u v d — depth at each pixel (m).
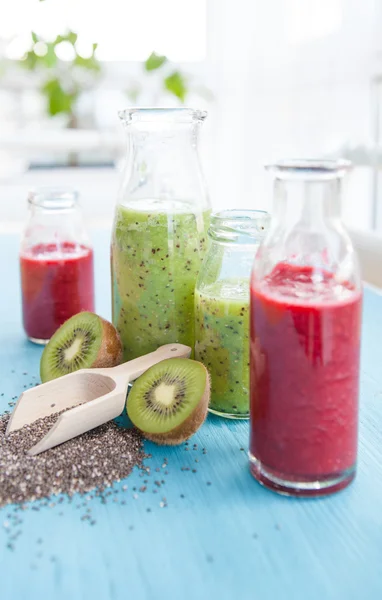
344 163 0.52
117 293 0.68
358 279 0.53
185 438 0.58
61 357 0.66
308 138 1.78
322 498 0.53
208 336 0.62
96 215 2.00
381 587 0.46
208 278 0.63
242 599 0.45
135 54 1.99
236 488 0.54
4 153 2.08
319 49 1.71
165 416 0.58
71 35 1.81
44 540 0.50
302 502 0.53
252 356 0.54
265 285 0.53
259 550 0.49
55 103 1.87
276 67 1.90
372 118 1.61
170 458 0.58
